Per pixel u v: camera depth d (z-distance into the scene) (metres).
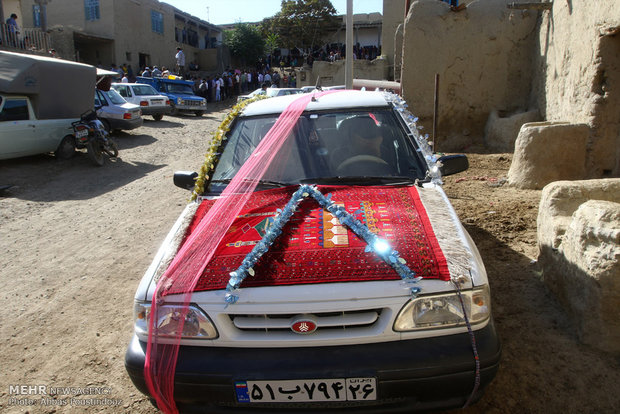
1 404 3.03
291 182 3.24
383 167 3.30
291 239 2.56
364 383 2.12
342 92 4.15
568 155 6.46
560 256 3.44
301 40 37.31
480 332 2.24
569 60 7.41
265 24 39.84
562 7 7.76
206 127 18.73
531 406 2.64
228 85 32.19
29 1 30.39
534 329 3.29
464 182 7.32
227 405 2.26
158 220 6.92
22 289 4.76
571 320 3.26
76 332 3.88
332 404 2.18
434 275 2.26
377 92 4.10
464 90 10.32
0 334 3.91
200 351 2.27
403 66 10.54
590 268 2.98
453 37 10.12
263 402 2.18
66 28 26.28
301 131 3.54
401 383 2.13
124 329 3.88
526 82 9.97
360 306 2.18
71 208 7.91
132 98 19.06
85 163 11.81
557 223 3.56
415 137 3.45
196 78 32.94
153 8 33.06
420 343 2.19
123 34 30.02
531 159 6.59
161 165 11.69
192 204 3.21
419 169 3.28
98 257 5.55
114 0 28.86
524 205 5.83
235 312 2.22
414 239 2.49
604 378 2.78
